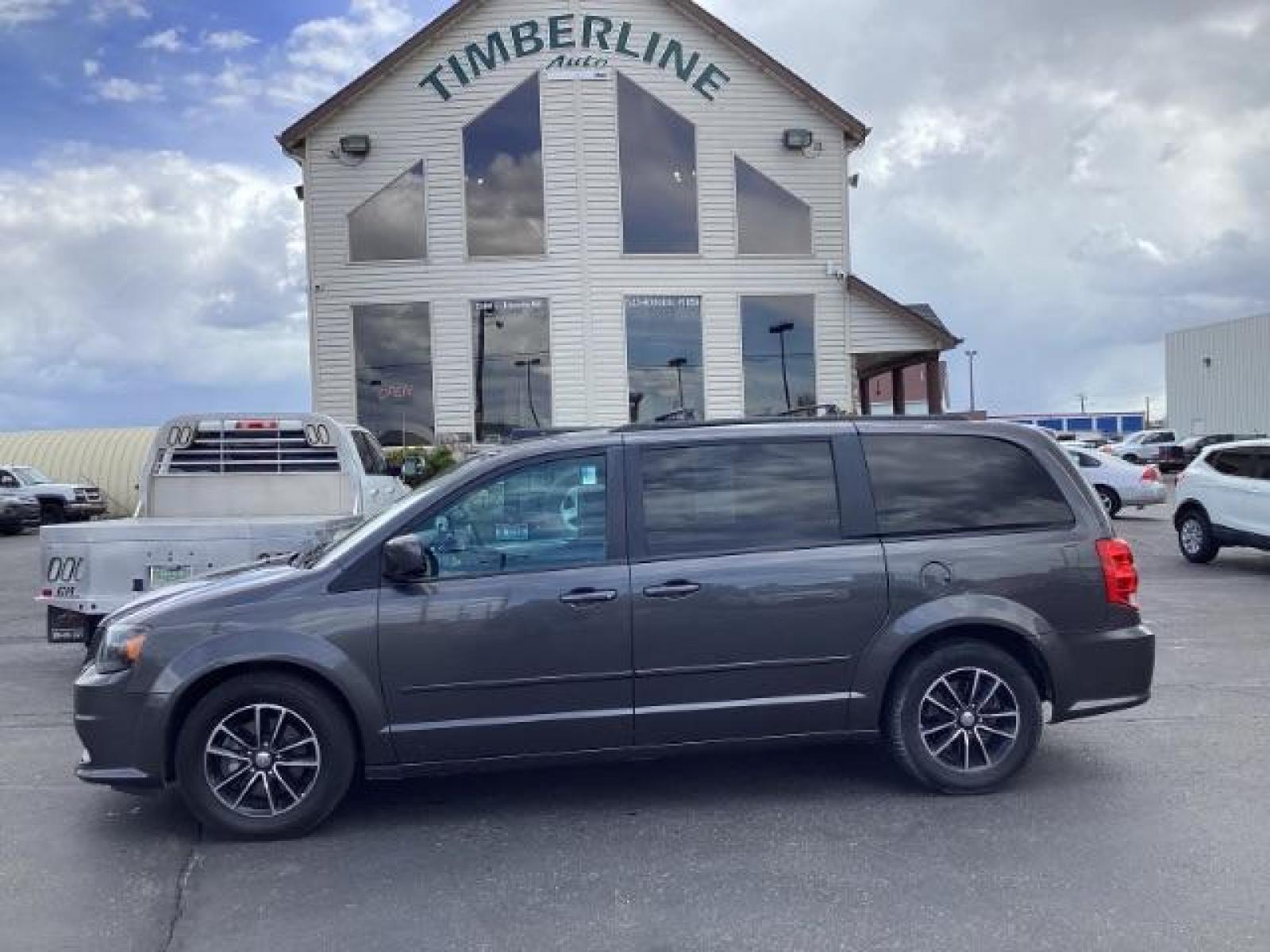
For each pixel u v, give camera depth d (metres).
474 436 18.78
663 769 6.12
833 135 19.56
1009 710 5.54
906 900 4.33
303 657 5.02
